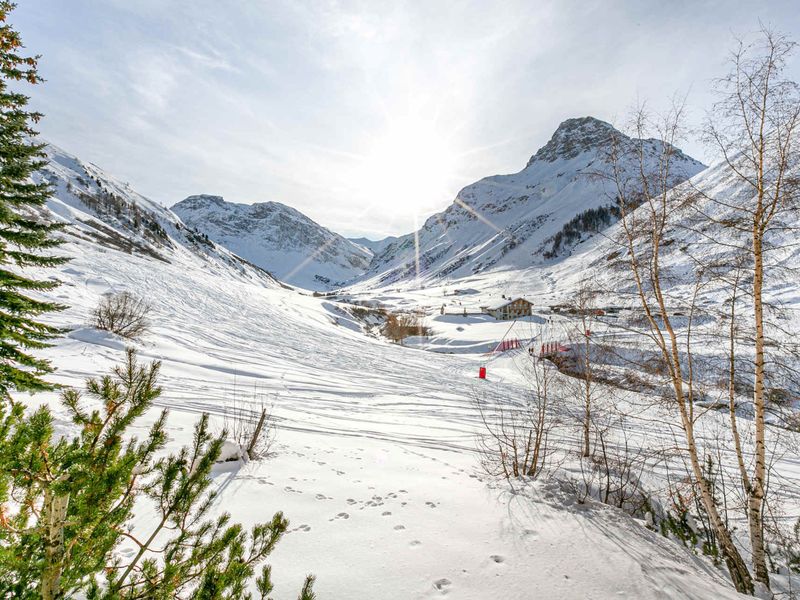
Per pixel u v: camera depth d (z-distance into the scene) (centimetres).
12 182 597
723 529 559
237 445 700
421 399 1786
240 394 1409
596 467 909
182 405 1106
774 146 517
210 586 196
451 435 1174
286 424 1078
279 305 5022
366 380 2164
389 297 13425
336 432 1074
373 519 514
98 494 186
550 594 380
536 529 525
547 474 825
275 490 579
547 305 7362
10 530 180
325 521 497
